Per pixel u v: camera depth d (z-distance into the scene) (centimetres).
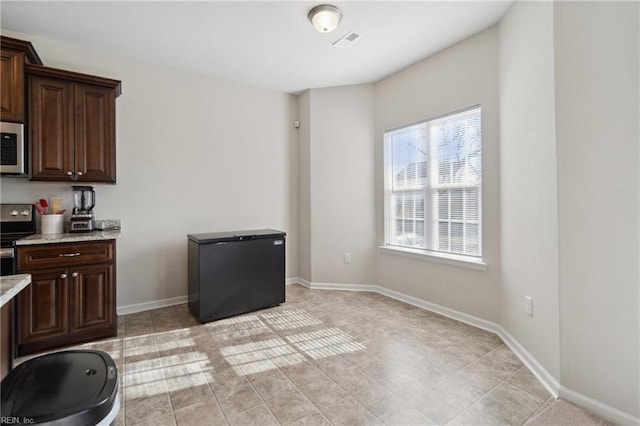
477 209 279
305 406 169
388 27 257
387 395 178
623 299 156
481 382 190
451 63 289
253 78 361
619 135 156
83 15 238
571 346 170
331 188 391
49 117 247
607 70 158
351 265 387
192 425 154
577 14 166
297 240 423
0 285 99
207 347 237
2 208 249
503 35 241
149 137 318
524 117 210
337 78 362
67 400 76
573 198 169
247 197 382
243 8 231
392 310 316
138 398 175
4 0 218
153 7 229
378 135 370
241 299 307
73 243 237
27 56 244
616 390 157
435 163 314
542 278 191
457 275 289
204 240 287
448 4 228
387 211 366
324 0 222
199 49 292
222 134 363
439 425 154
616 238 158
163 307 326
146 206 317
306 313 310
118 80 278
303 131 409
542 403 170
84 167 261
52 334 229
